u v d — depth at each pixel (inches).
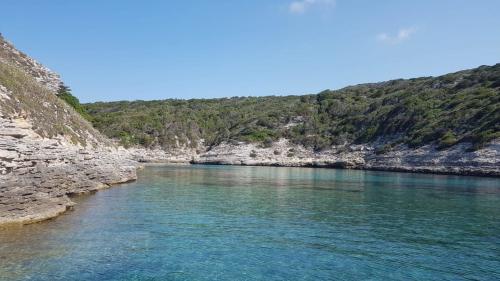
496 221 1151.6
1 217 893.2
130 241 857.5
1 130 936.9
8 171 928.9
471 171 2962.6
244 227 1029.2
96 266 690.2
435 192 1886.1
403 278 673.6
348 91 6535.4
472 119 3597.4
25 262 687.1
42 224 964.0
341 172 3491.6
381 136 4456.2
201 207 1332.4
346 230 1015.0
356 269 713.6
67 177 1451.8
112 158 2113.7
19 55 2454.5
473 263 755.4
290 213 1247.5
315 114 5831.7
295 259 764.0
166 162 5073.8
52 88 2544.3
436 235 973.2
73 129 1733.5
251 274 678.5
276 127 5753.0
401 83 6274.6
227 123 6304.1
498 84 4244.6
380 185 2233.0
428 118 4101.9
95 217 1088.2
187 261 737.0
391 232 999.6
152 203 1384.1
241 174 3129.9
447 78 5157.5
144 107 7111.2
